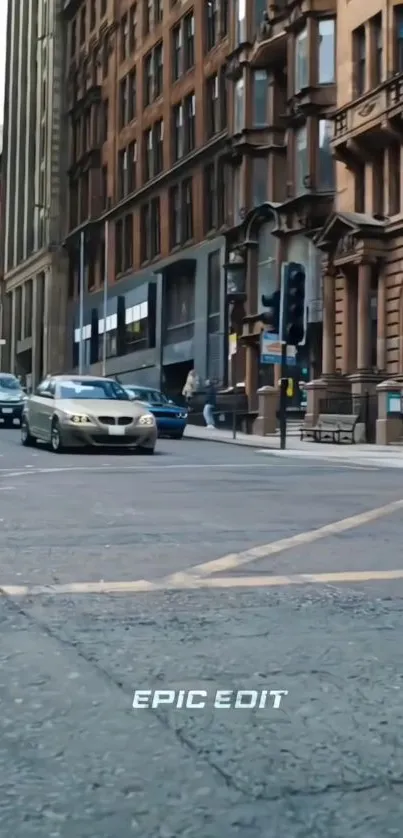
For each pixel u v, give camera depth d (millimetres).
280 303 22859
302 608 5848
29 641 5062
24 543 8180
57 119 66500
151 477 14383
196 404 39094
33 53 74438
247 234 37000
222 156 42219
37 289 70188
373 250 28609
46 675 4473
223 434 30578
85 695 4188
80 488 12641
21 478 13977
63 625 5398
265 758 3496
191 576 6777
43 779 3293
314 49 32938
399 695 4227
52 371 65750
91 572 6922
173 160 48188
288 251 34312
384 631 5320
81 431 19141
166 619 5547
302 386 30219
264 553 7746
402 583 6617
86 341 60375
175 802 3113
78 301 62125
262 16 37750
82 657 4766
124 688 4285
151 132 51125
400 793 3213
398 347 28234
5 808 3070
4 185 84688
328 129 32875
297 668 4609
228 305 40125
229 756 3508
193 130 46156
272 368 35031
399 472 16406
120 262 55062
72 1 64312
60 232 66312
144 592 6270
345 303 30281
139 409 19953
